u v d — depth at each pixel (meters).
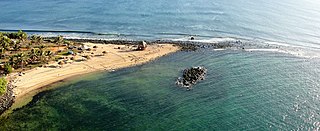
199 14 168.38
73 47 116.00
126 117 76.06
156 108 79.94
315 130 71.31
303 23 156.62
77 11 173.62
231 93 87.81
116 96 85.50
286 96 86.69
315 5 194.12
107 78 95.81
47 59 104.75
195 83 92.81
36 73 96.12
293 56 116.69
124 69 102.00
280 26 151.00
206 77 96.69
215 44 127.00
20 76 93.75
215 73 99.69
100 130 71.12
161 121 74.69
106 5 186.00
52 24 152.25
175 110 79.12
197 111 78.88
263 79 96.88
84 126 72.50
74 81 93.50
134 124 73.44
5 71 94.38
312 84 94.00
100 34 139.00
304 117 76.56
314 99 85.12
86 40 129.75
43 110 78.38
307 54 119.25
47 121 73.94
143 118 75.81
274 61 111.38
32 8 182.88
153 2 192.88
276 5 192.38
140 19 158.88
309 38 136.50
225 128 72.06
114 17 161.88
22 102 81.88
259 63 109.06
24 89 87.69
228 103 82.69
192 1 198.12
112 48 119.12
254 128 72.06
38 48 112.75
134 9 176.62
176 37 135.50
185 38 134.25
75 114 77.00
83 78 95.50
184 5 187.50
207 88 90.19
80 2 195.38
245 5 190.88
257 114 77.75
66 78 95.00
